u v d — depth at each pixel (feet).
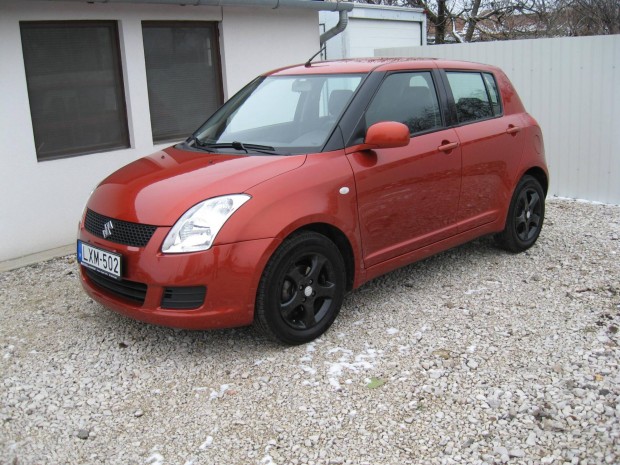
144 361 13.12
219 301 12.14
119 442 10.51
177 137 25.20
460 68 17.49
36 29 20.57
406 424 10.71
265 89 16.55
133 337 14.20
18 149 20.08
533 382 11.84
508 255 19.10
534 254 19.19
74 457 10.16
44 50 20.86
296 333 13.24
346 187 13.64
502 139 17.69
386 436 10.42
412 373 12.28
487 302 15.56
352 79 15.15
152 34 23.79
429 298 15.87
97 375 12.64
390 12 42.63
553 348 13.14
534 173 19.61
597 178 26.73
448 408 11.12
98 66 22.26
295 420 10.92
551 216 24.11
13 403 11.66
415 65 16.21
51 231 21.16
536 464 9.66
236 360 13.00
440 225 16.16
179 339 14.02
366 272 14.46
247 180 12.66
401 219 14.99
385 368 12.49
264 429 10.70
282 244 12.69
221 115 16.72
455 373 12.24
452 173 16.08
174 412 11.30
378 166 14.30
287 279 13.01
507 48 28.68
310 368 12.57
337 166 13.66
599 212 24.66
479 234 17.60
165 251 12.05
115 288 13.12
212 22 25.50
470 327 14.20
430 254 16.19
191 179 13.04
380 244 14.65
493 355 12.91
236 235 12.10
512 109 18.71
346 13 29.14
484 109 17.85
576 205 26.11
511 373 12.18
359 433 10.52
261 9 26.76
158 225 12.21
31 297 16.80
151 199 12.74
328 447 10.19
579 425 10.51
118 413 11.32
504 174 17.87
